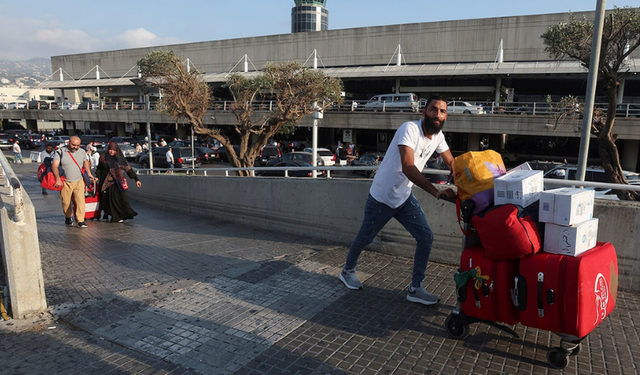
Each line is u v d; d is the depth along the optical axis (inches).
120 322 144.2
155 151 1185.4
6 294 156.6
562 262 106.5
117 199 340.2
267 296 165.3
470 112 1258.0
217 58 2090.3
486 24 1529.3
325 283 178.4
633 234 164.7
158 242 261.4
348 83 1825.8
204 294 167.8
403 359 120.7
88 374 114.4
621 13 425.4
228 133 1913.1
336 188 244.4
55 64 2650.1
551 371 114.4
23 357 122.9
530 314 111.7
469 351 124.7
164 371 115.8
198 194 381.4
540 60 1464.1
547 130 1141.1
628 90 1363.2
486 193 117.3
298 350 125.7
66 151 313.1
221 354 123.9
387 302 158.7
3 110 2399.1
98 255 229.5
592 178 588.7
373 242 223.1
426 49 1642.5
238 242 255.8
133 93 2352.4
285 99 834.8
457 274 124.2
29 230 147.9
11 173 149.7
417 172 134.5
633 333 134.3
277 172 888.9
